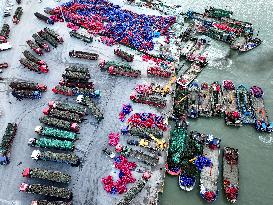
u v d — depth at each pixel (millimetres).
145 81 126750
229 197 97688
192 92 124625
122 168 102750
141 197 97188
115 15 152500
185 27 147625
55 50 139500
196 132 112625
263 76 130500
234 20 149750
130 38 141750
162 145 107438
